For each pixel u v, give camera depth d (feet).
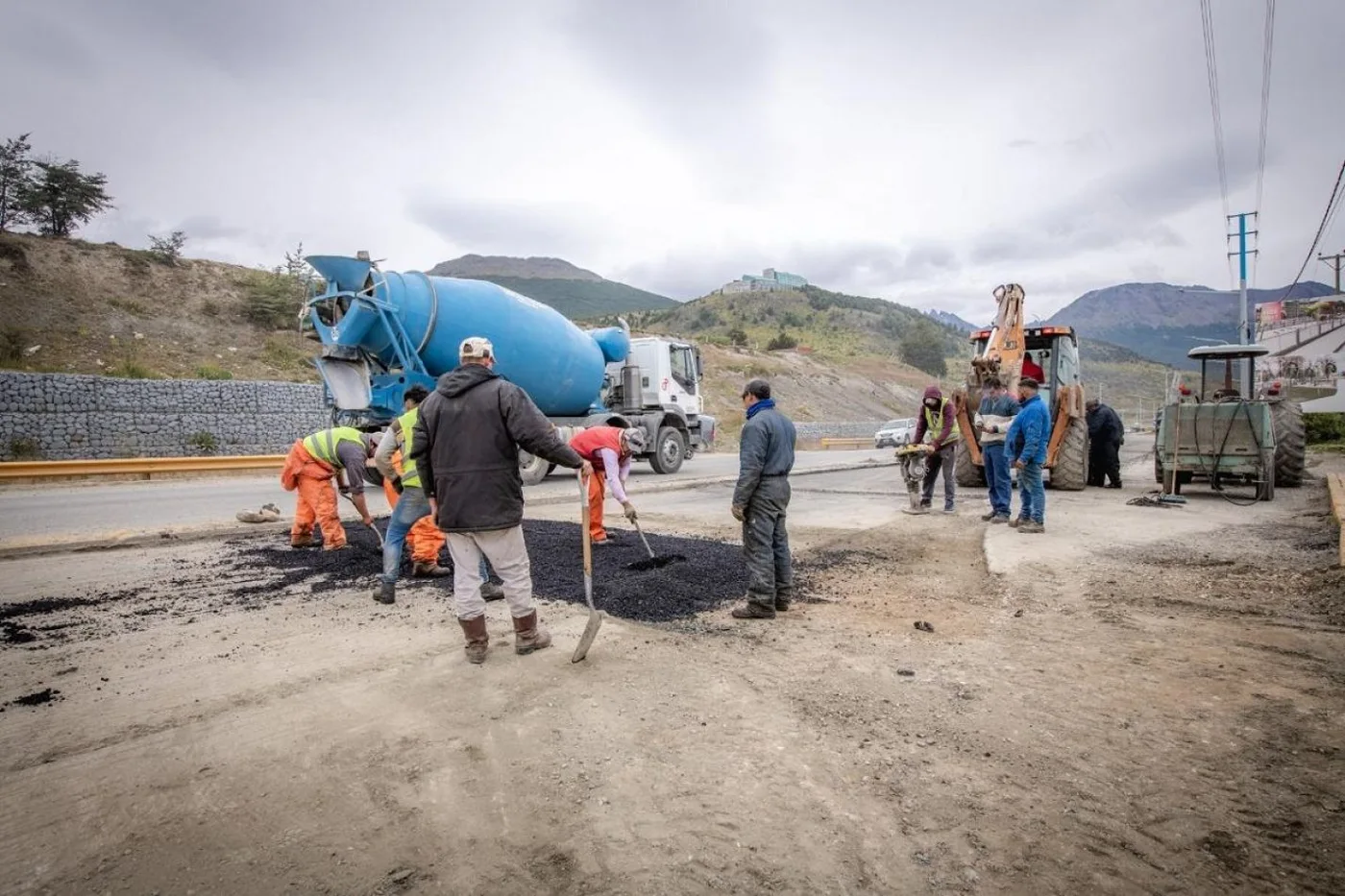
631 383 51.29
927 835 7.23
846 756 8.87
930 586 18.02
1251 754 8.86
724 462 70.74
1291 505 30.07
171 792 8.08
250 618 15.12
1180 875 6.60
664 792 8.05
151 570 19.53
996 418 27.02
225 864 6.81
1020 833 7.27
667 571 18.71
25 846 7.07
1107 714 10.03
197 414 60.95
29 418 52.80
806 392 166.71
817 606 16.12
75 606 16.02
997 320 35.73
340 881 6.59
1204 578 17.71
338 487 23.02
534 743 9.22
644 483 43.32
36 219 87.61
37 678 11.59
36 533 25.03
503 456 12.11
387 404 38.09
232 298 88.99
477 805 7.82
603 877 6.63
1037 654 12.63
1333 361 110.22
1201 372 37.60
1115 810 7.66
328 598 16.71
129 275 84.07
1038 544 22.15
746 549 15.14
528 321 41.57
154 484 47.57
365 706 10.42
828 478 48.88
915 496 31.07
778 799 7.90
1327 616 14.56
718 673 11.71
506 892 6.44
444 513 11.99
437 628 14.38
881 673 11.73
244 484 47.16
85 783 8.27
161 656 12.67
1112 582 17.53
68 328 71.51
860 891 6.43
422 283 38.06
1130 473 51.47
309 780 8.34
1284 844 7.03
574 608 15.67
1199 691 10.80
